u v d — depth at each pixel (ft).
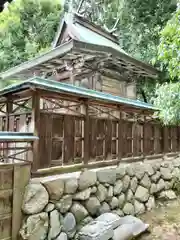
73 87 14.15
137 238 13.70
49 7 58.23
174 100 18.26
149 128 21.80
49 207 11.64
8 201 10.50
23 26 54.39
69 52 19.70
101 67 23.94
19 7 55.77
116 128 18.03
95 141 16.05
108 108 17.61
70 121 14.11
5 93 13.38
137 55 34.58
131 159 19.10
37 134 11.93
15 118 14.34
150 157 21.48
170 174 22.82
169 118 19.20
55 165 13.10
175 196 22.25
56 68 25.58
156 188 20.54
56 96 13.25
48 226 11.41
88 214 13.91
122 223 13.80
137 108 19.04
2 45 50.11
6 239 10.29
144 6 33.09
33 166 11.74
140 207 18.03
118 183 16.63
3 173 10.39
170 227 15.40
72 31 25.29
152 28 32.58
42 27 55.11
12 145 14.79
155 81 32.68
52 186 11.96
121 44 36.65
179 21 11.94
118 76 26.91
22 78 30.07
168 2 30.99
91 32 29.37
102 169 15.93
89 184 14.16
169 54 12.55
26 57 49.34
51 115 12.98
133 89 29.58
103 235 12.00
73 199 13.16
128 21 35.53
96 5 50.03
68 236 12.26
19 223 10.78
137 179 18.61
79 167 14.38
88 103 15.06
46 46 54.13
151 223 16.08
